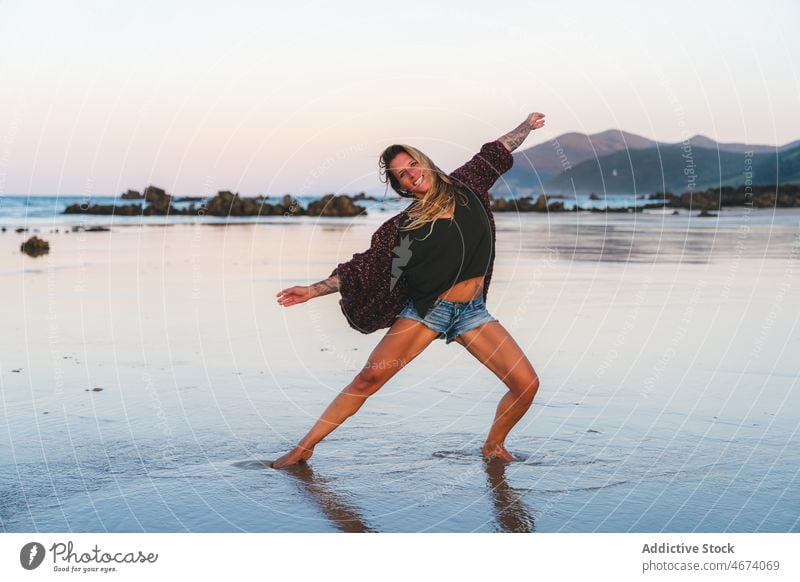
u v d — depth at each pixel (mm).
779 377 5121
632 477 3568
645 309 7410
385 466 3785
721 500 3312
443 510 3273
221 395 4871
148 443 4035
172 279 9500
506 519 3182
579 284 8922
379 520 3197
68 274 9906
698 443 3975
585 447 3969
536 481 3559
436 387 5160
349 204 20703
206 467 3746
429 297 3836
